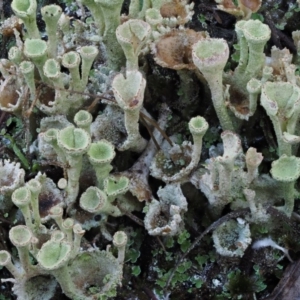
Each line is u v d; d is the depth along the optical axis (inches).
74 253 7.7
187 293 8.1
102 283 7.9
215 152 8.3
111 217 8.3
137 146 8.3
